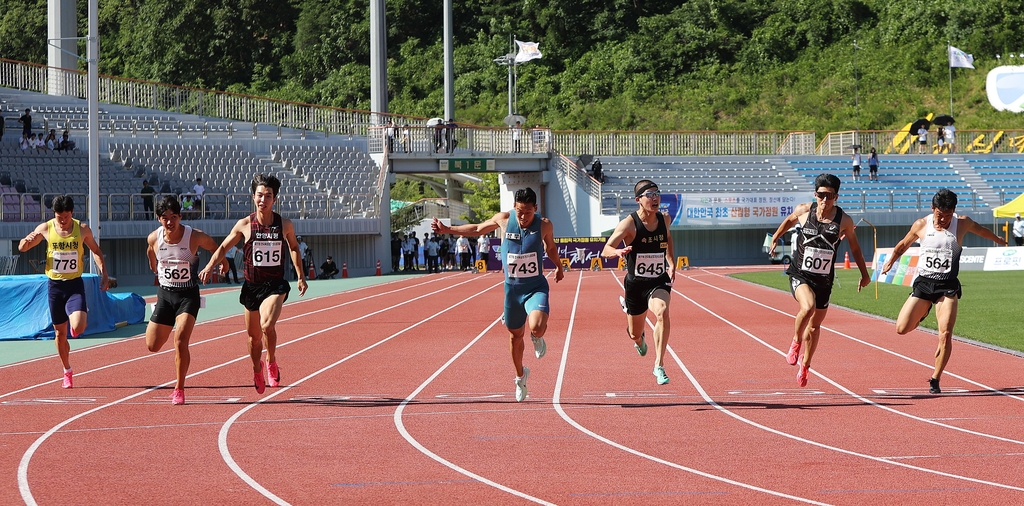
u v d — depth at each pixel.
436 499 5.70
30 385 10.59
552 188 45.72
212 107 46.16
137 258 35.00
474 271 40.22
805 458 6.70
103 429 7.98
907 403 8.93
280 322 18.48
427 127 43.56
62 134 38.00
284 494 5.84
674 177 46.25
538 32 75.12
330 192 39.00
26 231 31.69
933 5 69.75
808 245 9.26
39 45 77.00
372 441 7.43
